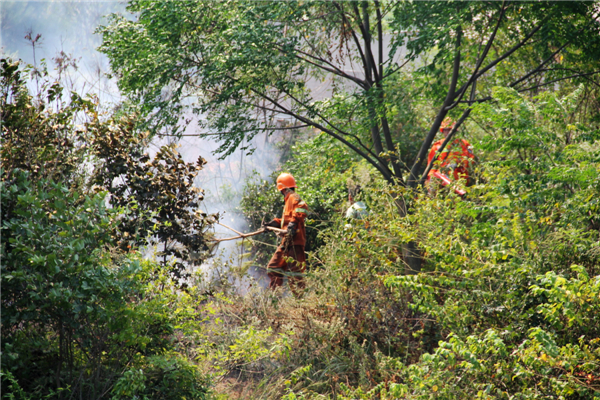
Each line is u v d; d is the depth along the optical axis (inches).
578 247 120.1
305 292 183.3
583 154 132.1
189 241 180.2
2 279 100.2
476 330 121.0
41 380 112.1
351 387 136.8
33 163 132.0
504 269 123.5
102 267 109.7
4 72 125.3
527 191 136.3
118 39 222.7
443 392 100.8
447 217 168.4
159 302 123.0
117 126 176.4
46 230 105.1
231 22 216.4
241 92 226.5
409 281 128.9
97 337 114.7
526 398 93.8
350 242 178.9
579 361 96.0
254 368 156.9
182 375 121.9
